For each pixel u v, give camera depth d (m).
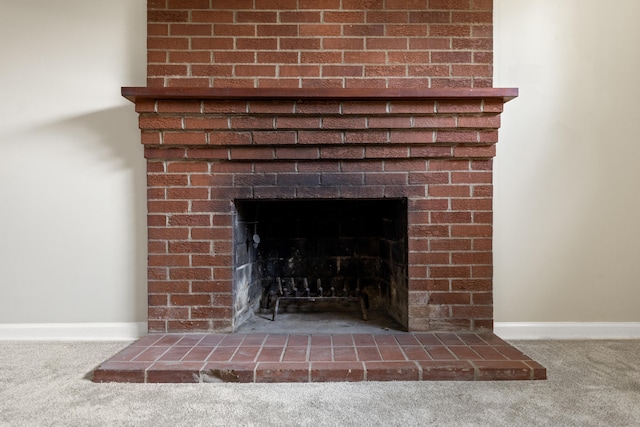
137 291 2.21
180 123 2.04
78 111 2.19
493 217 2.24
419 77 2.13
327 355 1.80
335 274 2.60
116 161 2.20
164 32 2.11
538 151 2.24
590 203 2.24
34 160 2.18
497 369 1.67
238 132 2.06
